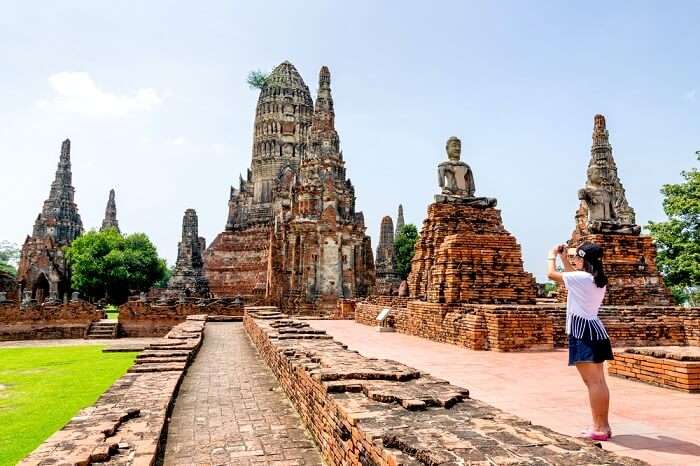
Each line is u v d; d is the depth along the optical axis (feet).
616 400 30.07
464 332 57.41
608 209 78.69
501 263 68.18
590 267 23.30
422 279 82.89
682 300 138.72
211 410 36.86
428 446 16.51
